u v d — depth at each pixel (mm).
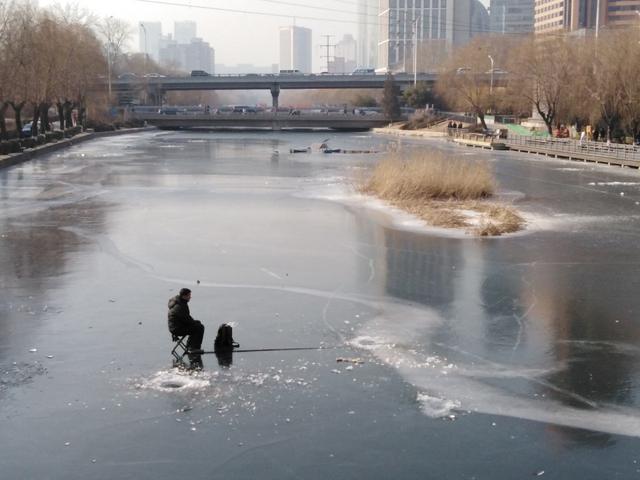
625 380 17172
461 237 33469
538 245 31938
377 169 49500
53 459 13805
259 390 16484
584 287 25078
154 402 15898
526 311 22344
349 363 18031
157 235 33469
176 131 151750
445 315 21875
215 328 20500
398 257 29281
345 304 22891
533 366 17984
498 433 14742
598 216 40219
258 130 159625
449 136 119188
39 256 29219
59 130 102625
